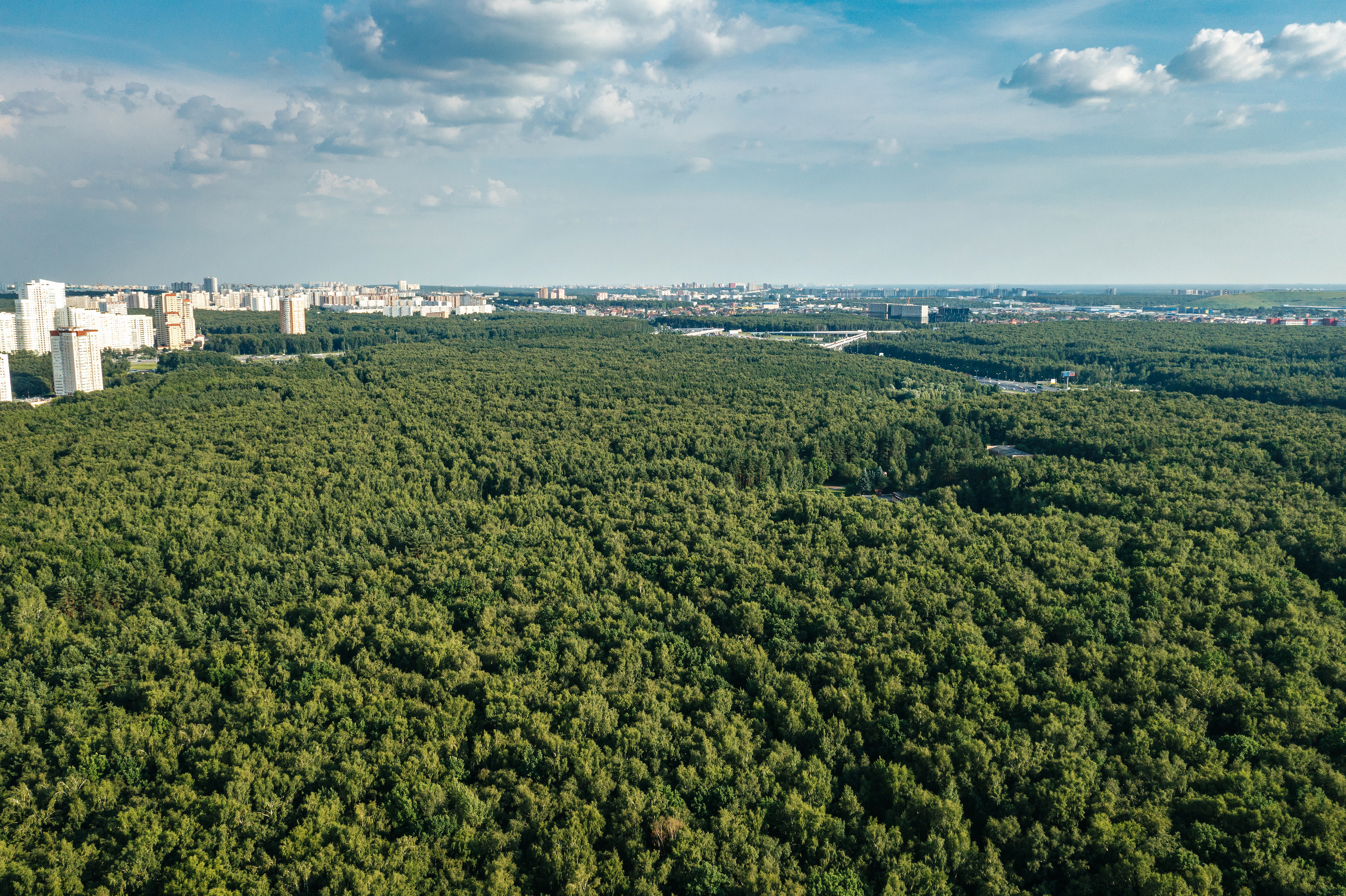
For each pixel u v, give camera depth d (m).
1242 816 100.38
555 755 113.25
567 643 141.00
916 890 96.06
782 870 98.19
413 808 104.31
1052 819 104.06
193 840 102.31
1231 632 141.62
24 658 142.38
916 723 120.88
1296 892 91.56
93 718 128.00
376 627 147.25
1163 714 120.38
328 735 118.62
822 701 127.31
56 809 110.31
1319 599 155.00
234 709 126.31
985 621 147.88
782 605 153.00
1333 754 113.69
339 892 93.12
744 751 114.06
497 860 97.88
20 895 95.19
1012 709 123.75
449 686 129.88
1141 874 92.94
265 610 160.50
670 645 140.62
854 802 107.75
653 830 101.94
